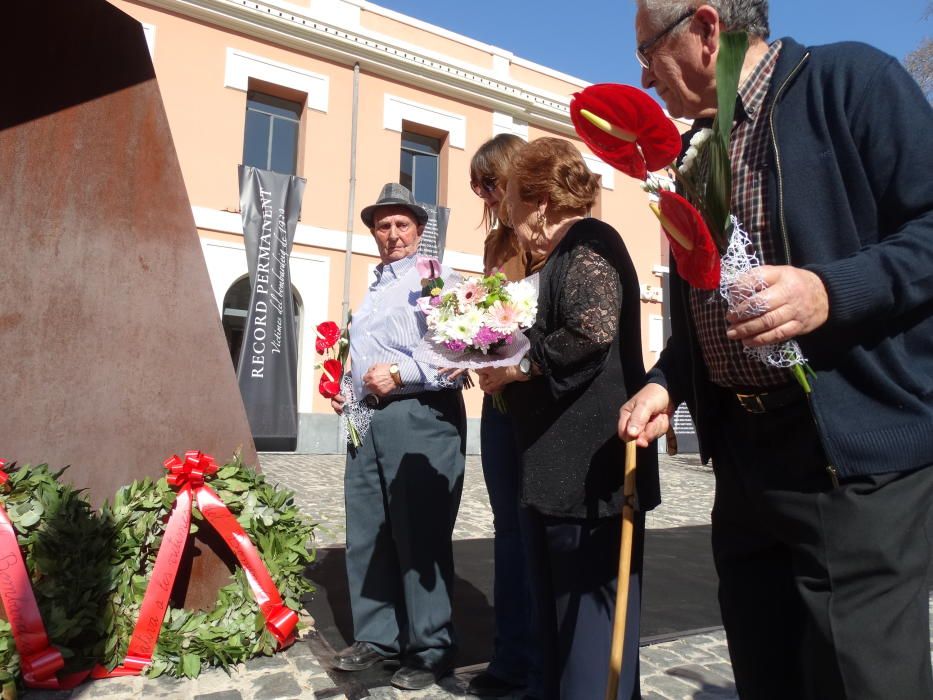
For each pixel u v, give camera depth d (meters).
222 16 10.34
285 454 10.19
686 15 1.24
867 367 1.05
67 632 2.01
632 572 1.49
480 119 12.80
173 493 2.27
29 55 2.40
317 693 2.06
